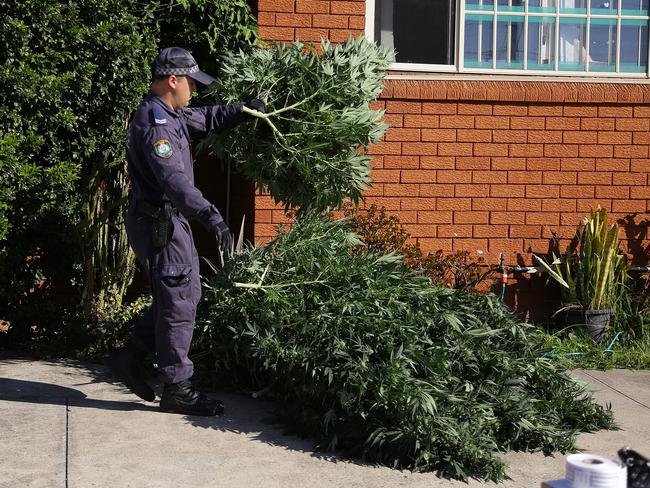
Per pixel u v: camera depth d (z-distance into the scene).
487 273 7.24
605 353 6.85
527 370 5.00
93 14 6.11
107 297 6.51
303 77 5.25
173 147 4.64
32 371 5.79
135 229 4.80
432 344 4.86
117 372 4.99
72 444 4.43
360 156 5.40
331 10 7.08
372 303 4.93
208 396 5.38
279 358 4.94
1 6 5.70
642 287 7.53
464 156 7.33
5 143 5.50
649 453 4.64
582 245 7.29
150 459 4.28
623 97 7.42
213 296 5.35
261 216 7.05
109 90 6.24
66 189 6.02
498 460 4.24
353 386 4.49
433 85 7.23
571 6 7.52
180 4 6.72
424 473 4.29
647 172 7.52
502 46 7.46
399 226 7.28
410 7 7.37
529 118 7.38
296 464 4.32
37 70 5.84
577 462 2.61
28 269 6.36
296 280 5.14
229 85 5.31
